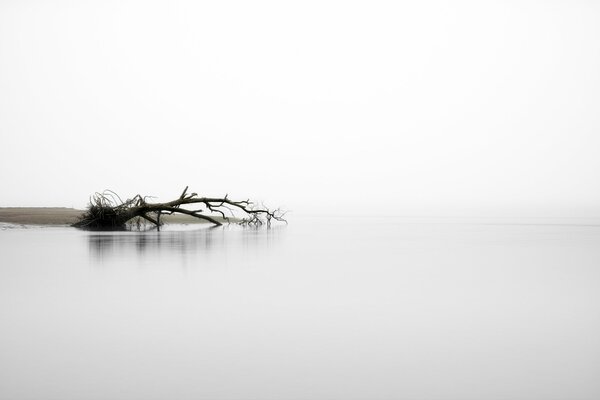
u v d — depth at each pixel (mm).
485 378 7633
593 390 7176
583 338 9820
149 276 17438
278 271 19094
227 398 6867
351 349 9055
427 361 8414
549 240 36562
